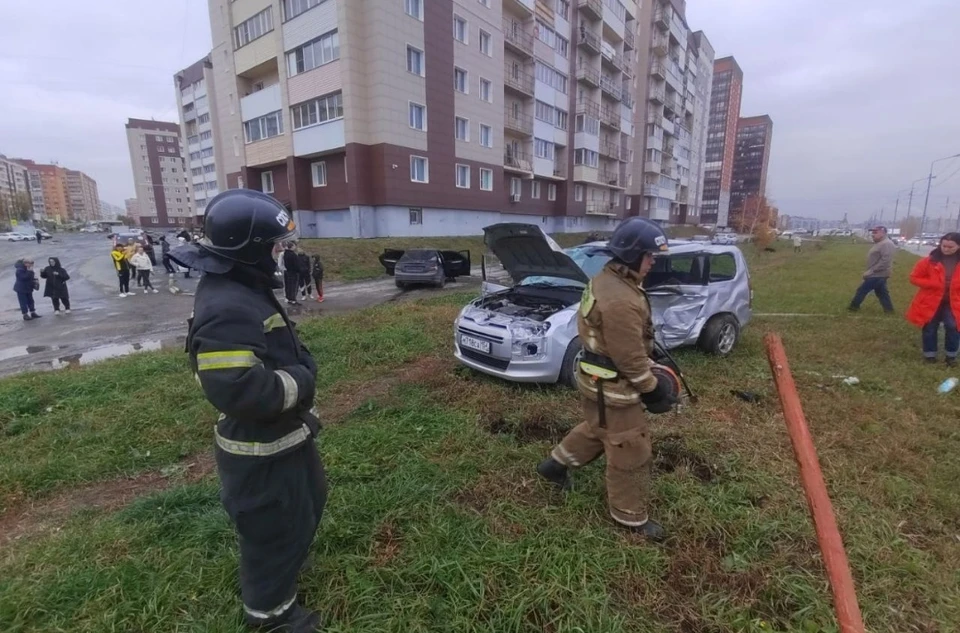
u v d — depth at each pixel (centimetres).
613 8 3753
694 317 555
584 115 3494
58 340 787
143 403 436
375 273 1759
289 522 171
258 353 149
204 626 189
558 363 446
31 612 197
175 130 9369
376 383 502
